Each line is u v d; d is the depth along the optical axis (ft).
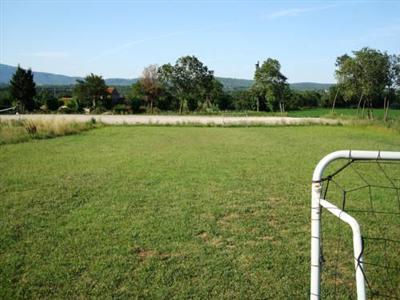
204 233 18.19
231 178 30.12
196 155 42.57
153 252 16.02
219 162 37.83
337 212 8.75
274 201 23.58
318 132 76.28
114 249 16.25
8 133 57.47
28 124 63.10
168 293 12.91
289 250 16.26
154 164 36.27
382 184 28.68
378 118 112.68
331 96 234.79
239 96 237.66
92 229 18.56
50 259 15.31
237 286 13.35
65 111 179.52
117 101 224.94
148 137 63.26
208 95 226.17
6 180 28.91
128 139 59.67
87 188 26.55
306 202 23.40
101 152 44.37
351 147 51.62
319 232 9.00
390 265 14.96
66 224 19.30
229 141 58.23
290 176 31.12
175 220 19.84
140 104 206.90
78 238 17.44
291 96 235.61
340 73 118.42
